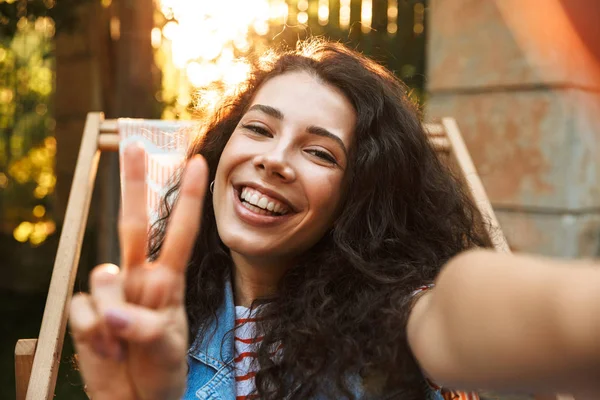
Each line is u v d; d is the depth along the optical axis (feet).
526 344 1.12
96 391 1.83
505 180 6.96
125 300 1.80
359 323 3.24
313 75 3.60
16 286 12.55
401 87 3.98
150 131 5.35
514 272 1.20
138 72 9.12
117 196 9.73
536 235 6.79
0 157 15.53
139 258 1.83
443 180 4.03
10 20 10.05
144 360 1.80
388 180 3.61
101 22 10.05
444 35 7.37
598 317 1.02
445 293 1.36
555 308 1.08
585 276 1.09
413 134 3.72
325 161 3.48
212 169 4.18
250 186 3.45
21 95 15.12
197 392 3.51
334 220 3.62
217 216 3.61
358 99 3.54
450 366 1.31
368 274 3.38
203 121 4.45
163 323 1.73
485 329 1.19
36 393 3.69
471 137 7.19
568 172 6.50
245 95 4.08
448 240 3.88
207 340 3.67
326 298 3.41
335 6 10.05
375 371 3.08
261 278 3.75
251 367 3.55
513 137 6.86
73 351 8.87
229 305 3.76
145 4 9.07
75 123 12.46
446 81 7.38
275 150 3.39
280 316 3.51
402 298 3.24
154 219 4.78
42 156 16.34
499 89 6.94
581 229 6.68
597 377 1.06
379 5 10.07
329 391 3.17
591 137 6.57
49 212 14.99
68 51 12.30
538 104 6.64
